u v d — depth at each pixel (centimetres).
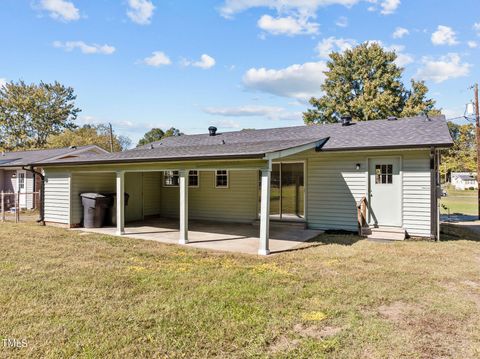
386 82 2791
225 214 1295
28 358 308
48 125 3769
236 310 419
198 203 1354
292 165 1144
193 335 354
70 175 1131
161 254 729
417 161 927
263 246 734
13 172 1939
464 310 422
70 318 393
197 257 704
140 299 455
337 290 493
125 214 1286
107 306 429
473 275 572
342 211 1039
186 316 401
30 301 445
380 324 381
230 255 723
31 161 1783
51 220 1196
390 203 974
